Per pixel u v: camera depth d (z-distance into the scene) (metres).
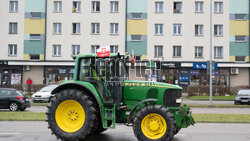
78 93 7.67
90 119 7.46
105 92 7.82
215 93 28.84
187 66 33.91
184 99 27.00
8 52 35.22
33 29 35.19
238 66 33.78
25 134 8.96
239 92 22.22
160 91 8.01
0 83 34.75
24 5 35.31
